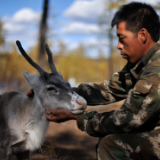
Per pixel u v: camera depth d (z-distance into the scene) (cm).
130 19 162
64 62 4506
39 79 236
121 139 164
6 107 252
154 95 145
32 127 237
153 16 163
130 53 170
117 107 850
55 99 218
